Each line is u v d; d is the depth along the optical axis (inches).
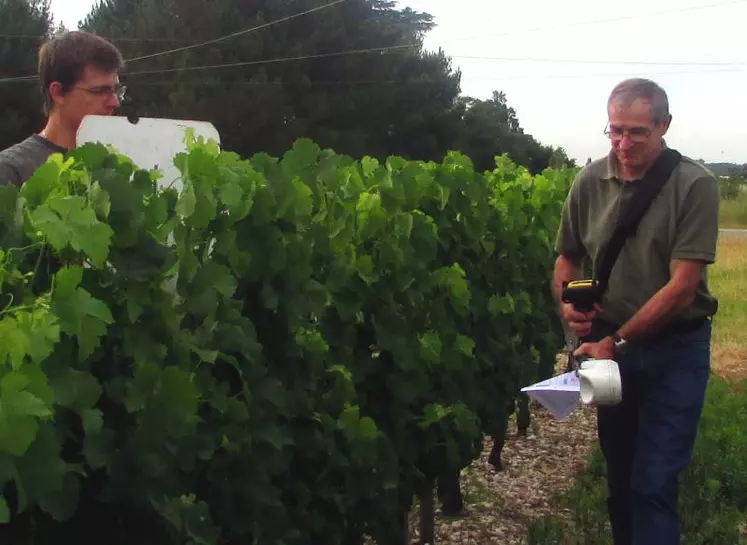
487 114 1672.0
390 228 154.3
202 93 1278.3
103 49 128.6
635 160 140.5
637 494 141.2
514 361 213.9
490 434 212.7
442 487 178.5
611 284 147.7
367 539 194.9
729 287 601.9
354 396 141.9
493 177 273.0
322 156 154.4
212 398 109.6
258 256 121.3
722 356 397.4
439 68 1561.3
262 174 123.0
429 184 187.3
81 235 84.5
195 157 110.2
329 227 145.9
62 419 86.4
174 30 1331.2
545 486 231.1
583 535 187.6
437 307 173.5
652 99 138.0
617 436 156.4
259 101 1257.4
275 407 118.9
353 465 139.8
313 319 142.9
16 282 84.1
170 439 98.0
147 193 102.4
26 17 1283.2
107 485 91.3
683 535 183.8
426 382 158.6
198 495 117.1
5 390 71.2
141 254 95.9
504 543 193.3
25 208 88.4
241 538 117.4
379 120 1445.6
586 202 152.3
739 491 209.6
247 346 114.7
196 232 114.3
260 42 1323.8
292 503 130.8
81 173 93.3
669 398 142.3
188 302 108.9
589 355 144.0
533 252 252.7
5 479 73.3
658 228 140.6
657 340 143.0
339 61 1386.6
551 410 140.1
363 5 1499.8
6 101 1189.7
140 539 95.6
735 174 1900.8
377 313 152.0
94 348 90.7
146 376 93.3
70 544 93.4
